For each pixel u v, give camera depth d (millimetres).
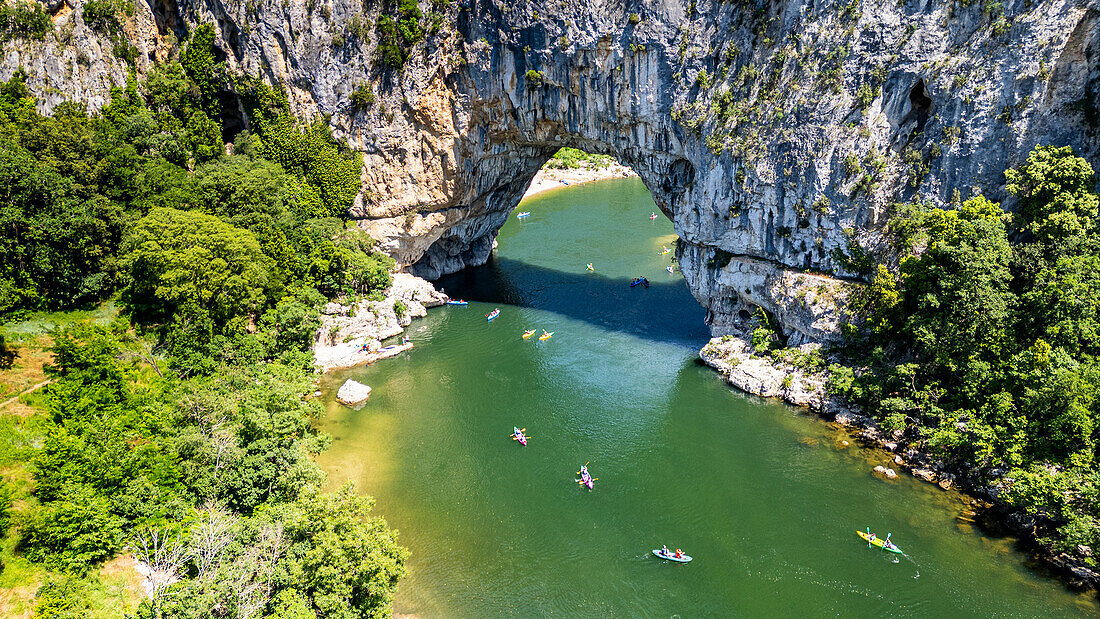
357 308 81875
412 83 83438
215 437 48281
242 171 78250
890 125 63188
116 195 68938
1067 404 49000
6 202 60219
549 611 44438
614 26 71500
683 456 59750
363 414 67250
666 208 81375
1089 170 55031
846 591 44969
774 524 51250
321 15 82375
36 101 78750
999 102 58375
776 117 66312
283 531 41375
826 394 64375
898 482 54594
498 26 77875
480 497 55094
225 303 66125
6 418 49969
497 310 92062
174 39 85750
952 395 57000
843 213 65062
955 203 60781
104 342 55875
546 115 81750
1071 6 54719
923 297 58625
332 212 88438
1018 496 47125
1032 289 55312
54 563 39812
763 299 72562
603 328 86312
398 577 43000
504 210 105875
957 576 45438
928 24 59719
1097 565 43188
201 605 34531
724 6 67375
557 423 65500
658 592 45719
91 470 42969
